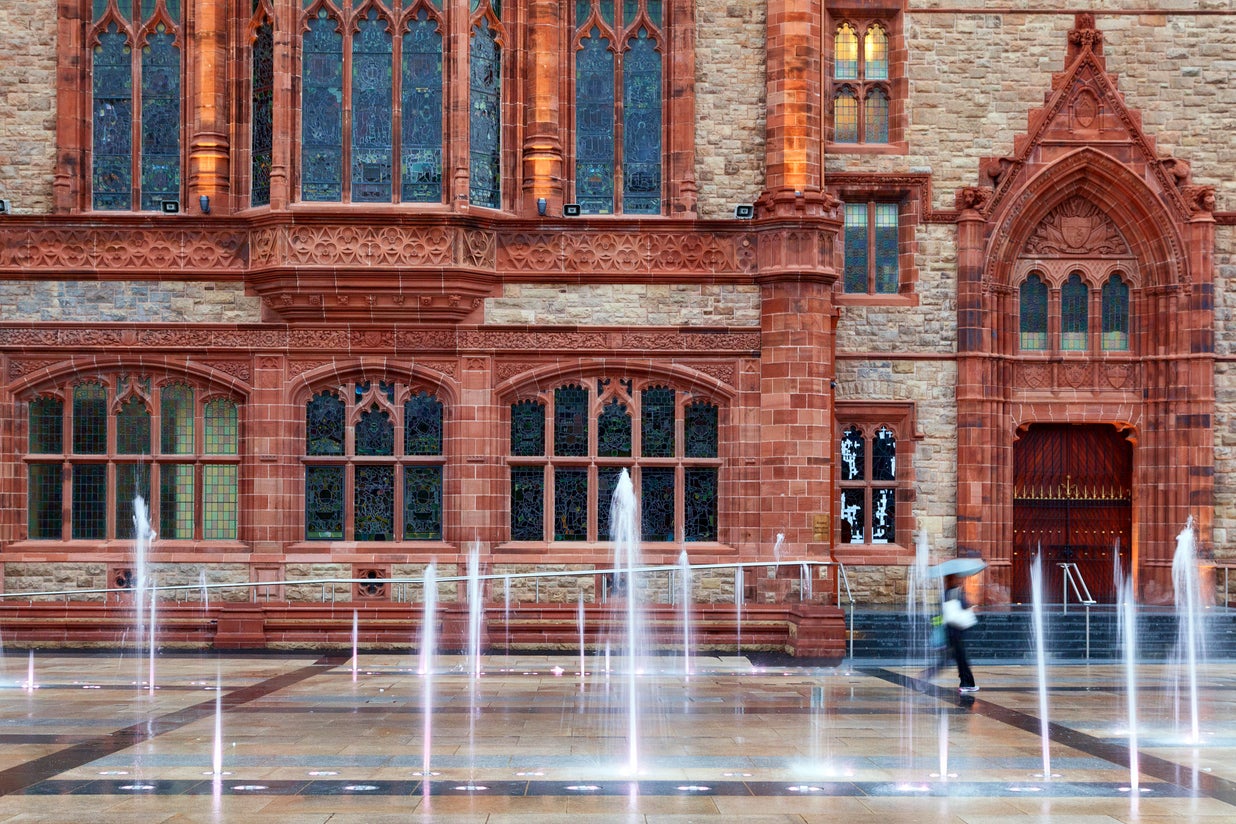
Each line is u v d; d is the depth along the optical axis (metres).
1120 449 31.50
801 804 12.00
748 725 16.92
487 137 28.44
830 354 28.30
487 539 27.91
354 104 27.88
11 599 27.78
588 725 16.81
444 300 27.59
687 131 28.69
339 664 24.69
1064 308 31.28
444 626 27.41
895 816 11.53
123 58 28.84
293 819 11.27
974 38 30.75
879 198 30.88
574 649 27.55
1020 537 31.53
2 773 13.32
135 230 28.06
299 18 27.77
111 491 28.11
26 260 28.03
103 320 28.02
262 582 27.02
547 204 28.33
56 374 28.02
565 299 28.25
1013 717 17.81
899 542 30.48
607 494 28.39
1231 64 30.88
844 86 31.00
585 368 28.20
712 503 28.48
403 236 27.36
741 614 27.56
